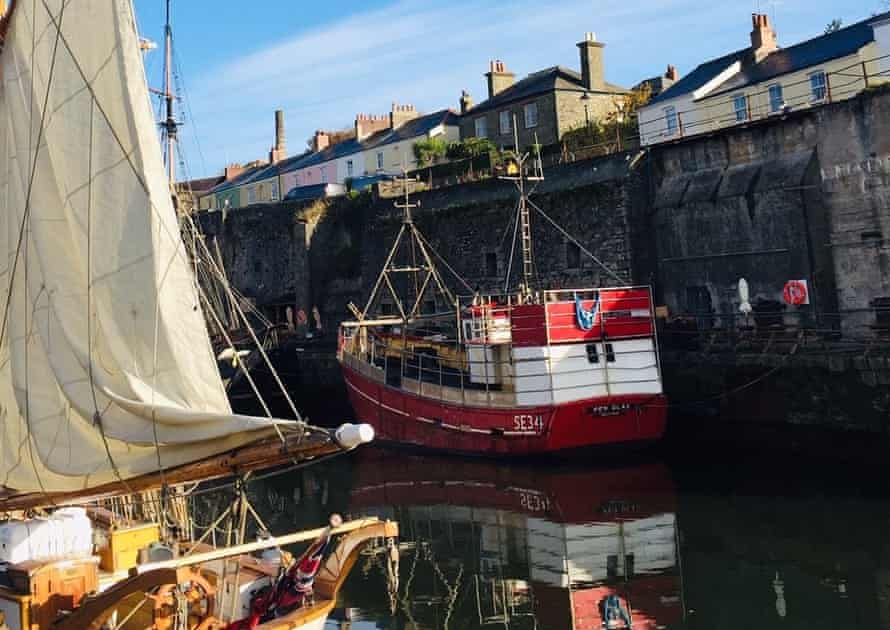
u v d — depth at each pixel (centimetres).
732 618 1174
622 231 2886
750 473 2025
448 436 2433
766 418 2238
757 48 3556
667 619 1184
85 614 791
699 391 2402
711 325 2675
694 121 3462
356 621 1234
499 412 2283
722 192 2647
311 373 3506
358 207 4166
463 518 1806
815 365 2105
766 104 3228
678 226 2788
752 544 1485
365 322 2855
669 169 2847
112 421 859
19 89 984
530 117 4453
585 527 1666
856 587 1254
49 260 934
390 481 2244
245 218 4688
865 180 2319
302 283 4278
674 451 2350
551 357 2205
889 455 1967
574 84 4441
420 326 3106
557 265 3102
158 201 859
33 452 938
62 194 930
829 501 1716
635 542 1545
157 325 843
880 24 2919
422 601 1309
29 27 961
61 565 844
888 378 1955
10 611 834
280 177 6288
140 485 855
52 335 927
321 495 2148
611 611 1209
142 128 855
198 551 1059
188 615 850
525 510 1833
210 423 788
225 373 3303
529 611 1242
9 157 999
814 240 2430
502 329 2411
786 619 1159
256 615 872
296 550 1614
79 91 910
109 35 878
